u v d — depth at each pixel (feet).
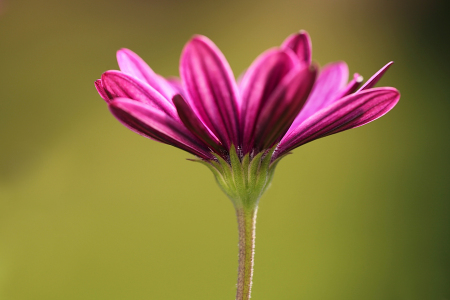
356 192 1.68
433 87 1.82
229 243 1.60
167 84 0.78
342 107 0.73
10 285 1.37
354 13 1.89
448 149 1.72
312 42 1.86
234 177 0.74
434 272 1.59
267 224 1.60
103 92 0.74
